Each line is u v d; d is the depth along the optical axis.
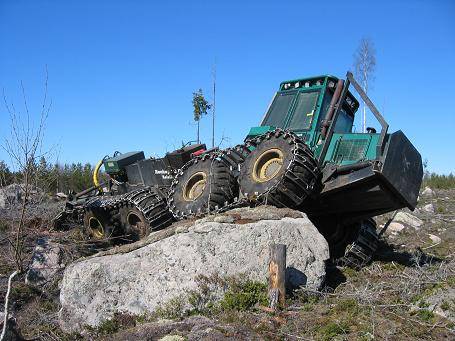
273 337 5.33
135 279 6.71
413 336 5.36
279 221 6.86
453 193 18.83
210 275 6.42
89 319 6.52
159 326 5.67
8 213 10.66
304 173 7.12
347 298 6.38
